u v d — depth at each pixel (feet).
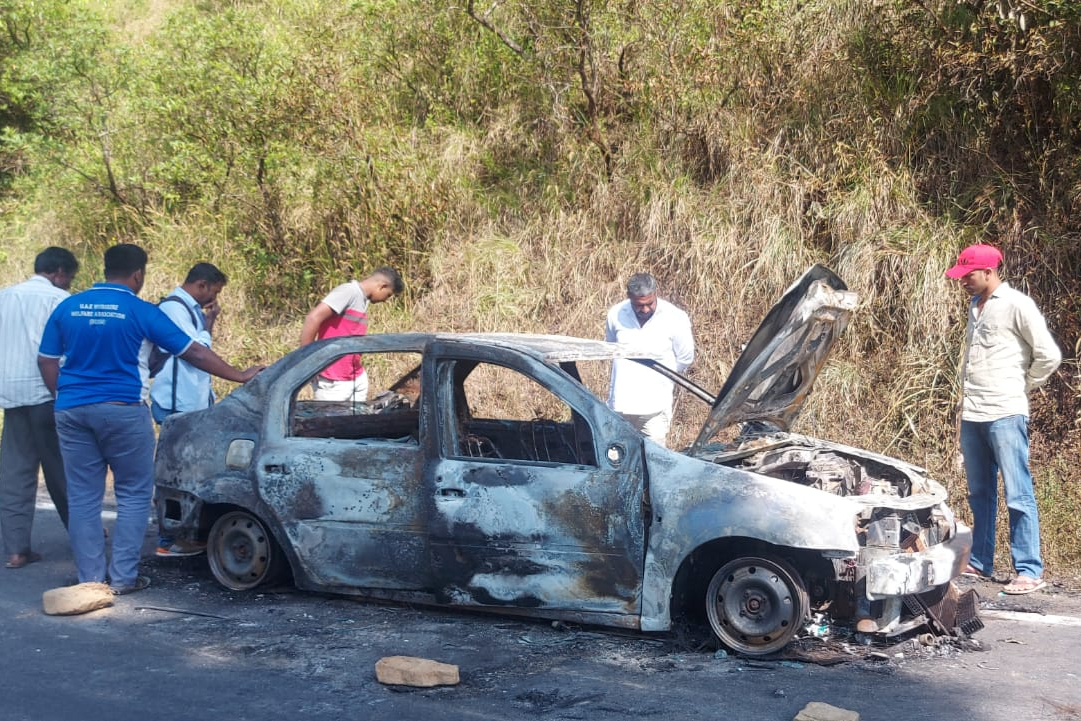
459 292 35.78
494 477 17.22
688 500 16.22
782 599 16.07
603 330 32.76
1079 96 27.09
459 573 17.47
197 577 20.68
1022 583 20.07
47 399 21.27
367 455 18.19
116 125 44.65
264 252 40.11
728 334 31.27
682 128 35.17
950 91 30.30
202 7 48.16
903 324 28.96
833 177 31.58
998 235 28.63
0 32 49.21
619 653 16.38
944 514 17.40
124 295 19.19
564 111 37.65
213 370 19.58
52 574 20.98
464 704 14.24
